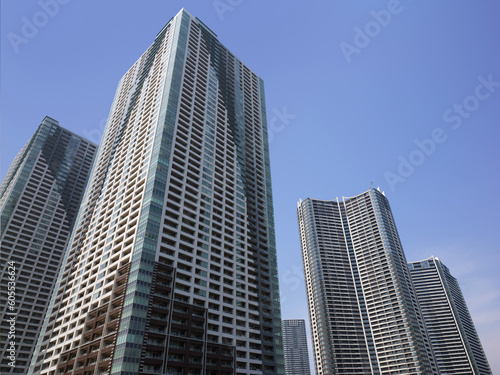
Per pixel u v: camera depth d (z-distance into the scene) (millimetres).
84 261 119125
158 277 96250
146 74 169875
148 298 91500
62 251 194000
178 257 104625
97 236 123250
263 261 133375
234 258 120562
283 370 112188
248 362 104500
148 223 102250
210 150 142125
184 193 119188
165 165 119312
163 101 138750
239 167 151375
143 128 141000
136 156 132000
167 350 88688
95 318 95812
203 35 183625
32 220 190875
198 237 114500
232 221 130125
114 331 88500
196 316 98875
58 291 121750
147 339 86438
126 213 115375
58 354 99875
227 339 103312
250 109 182875
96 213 132875
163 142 124312
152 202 107312
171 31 175000
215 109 158500
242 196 142500
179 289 99562
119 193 126750
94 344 90625
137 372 81000
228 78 180625
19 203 191375
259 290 122875
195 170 130000
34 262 180375
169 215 110250
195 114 146250
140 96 161500
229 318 108062
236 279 116688
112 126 173125
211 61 176250
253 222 140500
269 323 118438
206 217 121062
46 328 113688
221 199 132500
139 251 97188
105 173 147000
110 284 98812
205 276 107750
